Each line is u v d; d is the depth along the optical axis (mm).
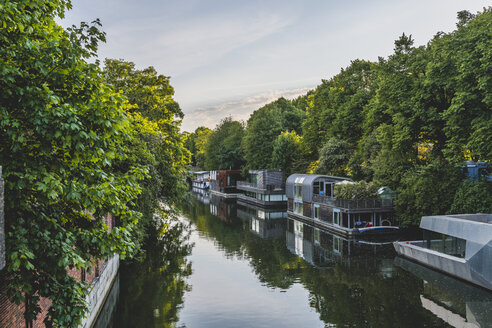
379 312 18453
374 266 26734
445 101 32219
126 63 36750
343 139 50594
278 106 85625
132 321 17641
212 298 20703
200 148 126625
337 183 41969
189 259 29500
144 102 35625
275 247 33719
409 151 34938
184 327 16969
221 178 90188
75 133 7602
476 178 31531
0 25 7125
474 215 26078
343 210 37812
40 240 7637
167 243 35594
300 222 48688
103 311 18625
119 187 9039
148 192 23703
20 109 7656
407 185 33969
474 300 19875
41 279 8070
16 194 7277
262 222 49219
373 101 42000
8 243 6961
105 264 19891
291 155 67062
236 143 93625
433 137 33719
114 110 8297
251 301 20203
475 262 21641
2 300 8172
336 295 20938
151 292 21766
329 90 55875
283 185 66062
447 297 20328
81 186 8086
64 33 9008
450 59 29438
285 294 21266
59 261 7363
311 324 17172
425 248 27047
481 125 26438
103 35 9219
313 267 26859
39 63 7363
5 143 7594
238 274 25328
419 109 31531
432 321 17234
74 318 8156
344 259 28922
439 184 31438
